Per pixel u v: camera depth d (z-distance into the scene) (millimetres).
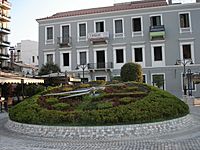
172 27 34438
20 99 24312
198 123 12680
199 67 33281
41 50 39062
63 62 38062
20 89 25188
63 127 10117
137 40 35344
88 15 37156
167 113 11211
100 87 14484
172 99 12828
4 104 21609
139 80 21906
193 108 20391
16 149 8297
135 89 13938
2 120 15547
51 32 39031
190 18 34125
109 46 36219
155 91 13469
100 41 36594
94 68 35969
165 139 9281
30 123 11109
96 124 10109
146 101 11672
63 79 26766
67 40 37562
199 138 9320
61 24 38500
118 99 12258
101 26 37031
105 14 36625
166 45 34375
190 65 33438
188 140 9031
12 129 11859
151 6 34969
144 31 35188
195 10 34094
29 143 9172
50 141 9469
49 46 38750
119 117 10250
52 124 10594
